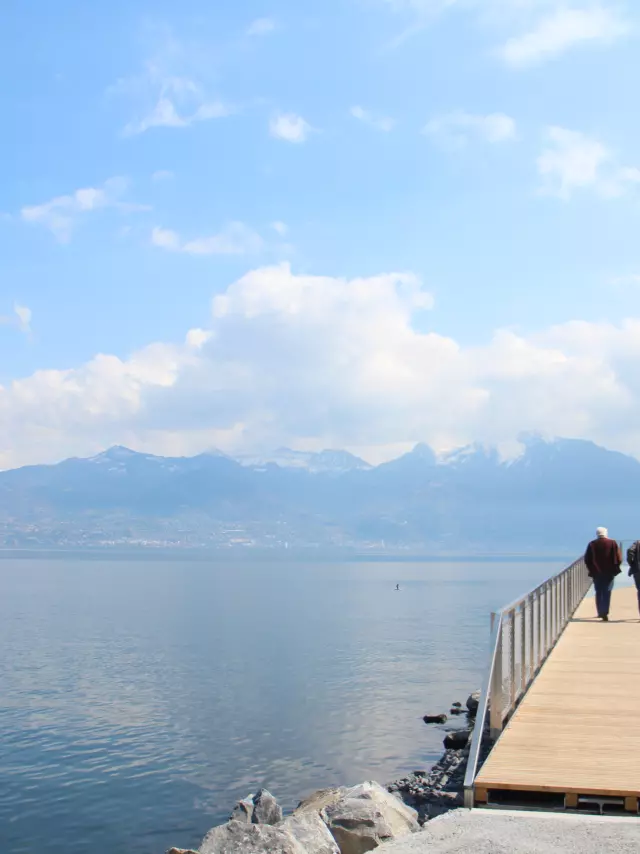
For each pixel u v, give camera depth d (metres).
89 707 41.84
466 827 7.87
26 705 42.56
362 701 41.25
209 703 42.28
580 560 29.42
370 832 9.59
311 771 27.48
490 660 10.16
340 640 74.25
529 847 7.21
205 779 27.42
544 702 12.77
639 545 23.48
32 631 84.56
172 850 13.01
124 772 28.73
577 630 21.39
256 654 63.81
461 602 134.50
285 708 40.00
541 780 8.84
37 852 20.92
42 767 29.62
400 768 26.89
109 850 21.02
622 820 8.02
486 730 13.22
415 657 60.75
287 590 174.50
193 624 92.31
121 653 65.69
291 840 8.81
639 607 23.38
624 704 12.61
